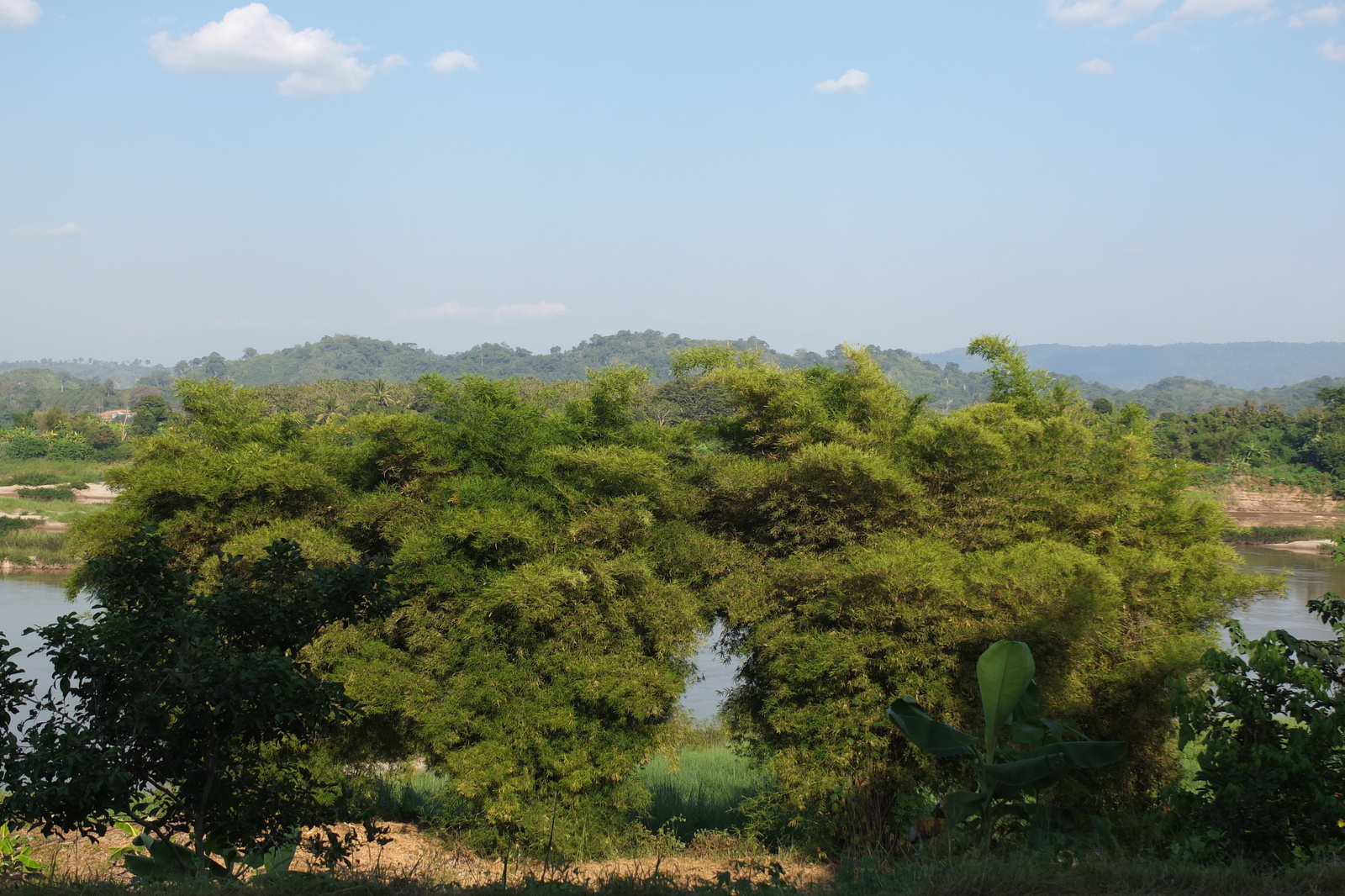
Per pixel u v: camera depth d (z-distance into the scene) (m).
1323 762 6.55
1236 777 6.51
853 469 11.45
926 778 10.98
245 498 12.65
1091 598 10.66
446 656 11.29
